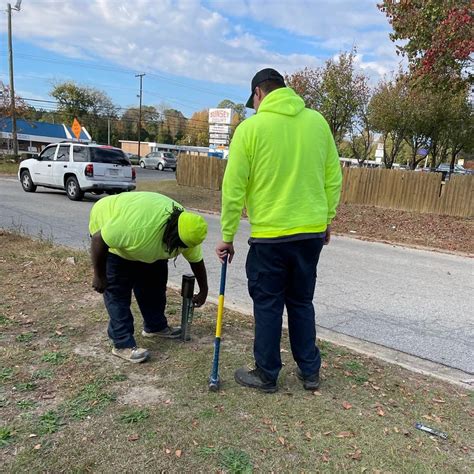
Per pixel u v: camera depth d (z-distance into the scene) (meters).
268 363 2.96
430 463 2.39
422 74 11.41
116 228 2.94
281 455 2.39
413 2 11.05
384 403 2.97
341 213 13.98
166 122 95.50
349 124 23.78
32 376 3.05
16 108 31.72
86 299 4.55
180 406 2.78
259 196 2.78
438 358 3.93
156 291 3.61
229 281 6.01
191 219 3.01
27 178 15.53
